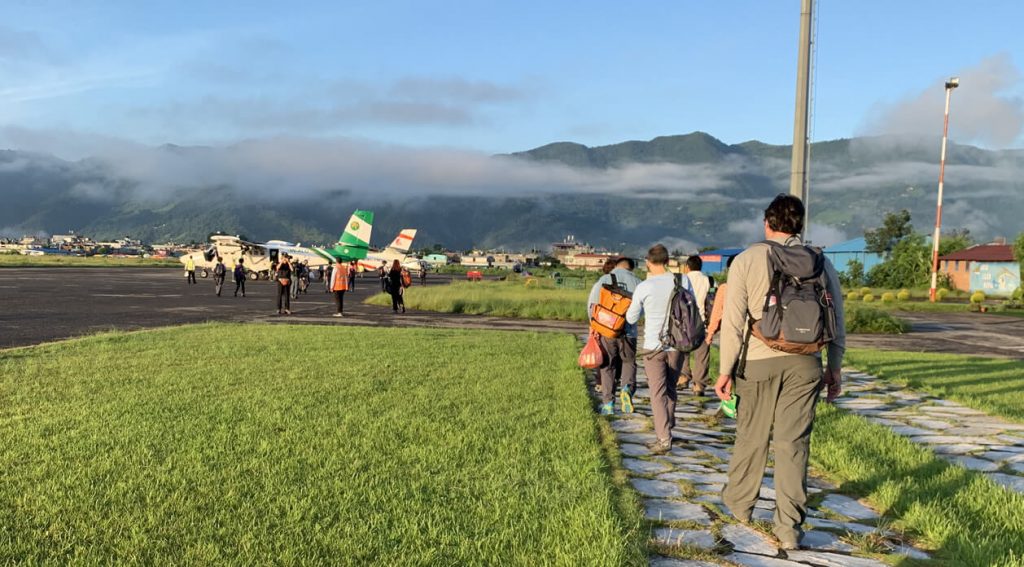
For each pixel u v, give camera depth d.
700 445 6.18
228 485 4.18
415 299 26.80
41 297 27.30
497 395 7.65
